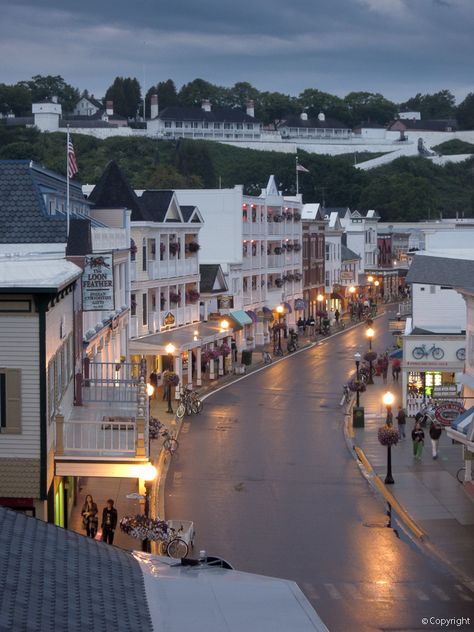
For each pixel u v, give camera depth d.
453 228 143.00
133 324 100.38
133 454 48.22
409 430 84.38
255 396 101.44
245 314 138.00
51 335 46.94
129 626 21.52
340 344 149.00
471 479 65.38
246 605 23.22
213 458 72.94
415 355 90.38
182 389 96.31
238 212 141.00
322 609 42.47
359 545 52.56
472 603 43.56
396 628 40.16
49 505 46.38
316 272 186.75
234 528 55.38
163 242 109.81
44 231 70.06
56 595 22.56
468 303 79.12
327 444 78.56
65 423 48.91
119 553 27.08
